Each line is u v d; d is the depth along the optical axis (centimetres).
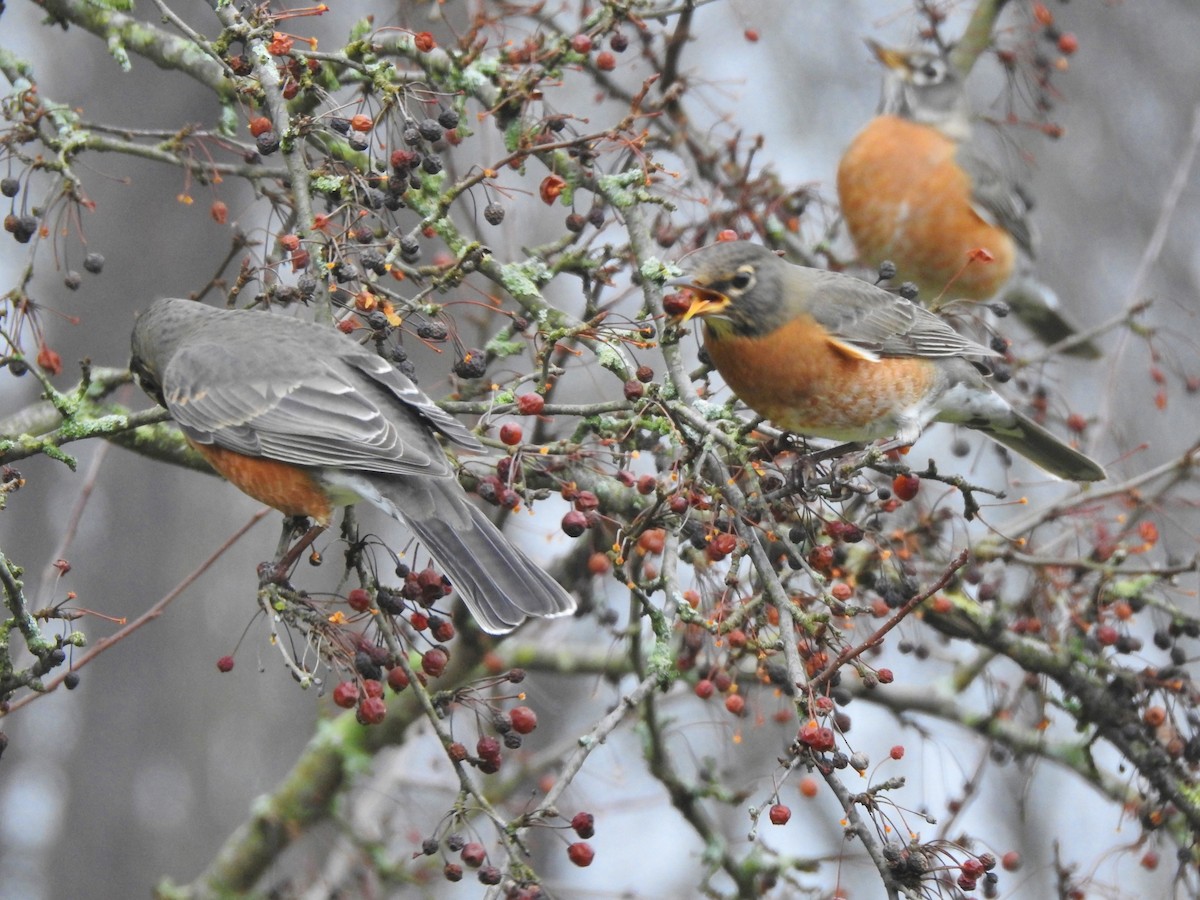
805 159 1977
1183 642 1636
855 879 1678
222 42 895
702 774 1134
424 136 886
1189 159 1348
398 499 841
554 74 996
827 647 805
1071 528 1129
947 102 1559
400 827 1419
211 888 1227
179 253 2152
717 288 1004
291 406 858
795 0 2042
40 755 2080
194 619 2084
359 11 1920
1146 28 2064
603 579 1090
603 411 825
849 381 1040
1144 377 1800
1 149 967
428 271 906
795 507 867
